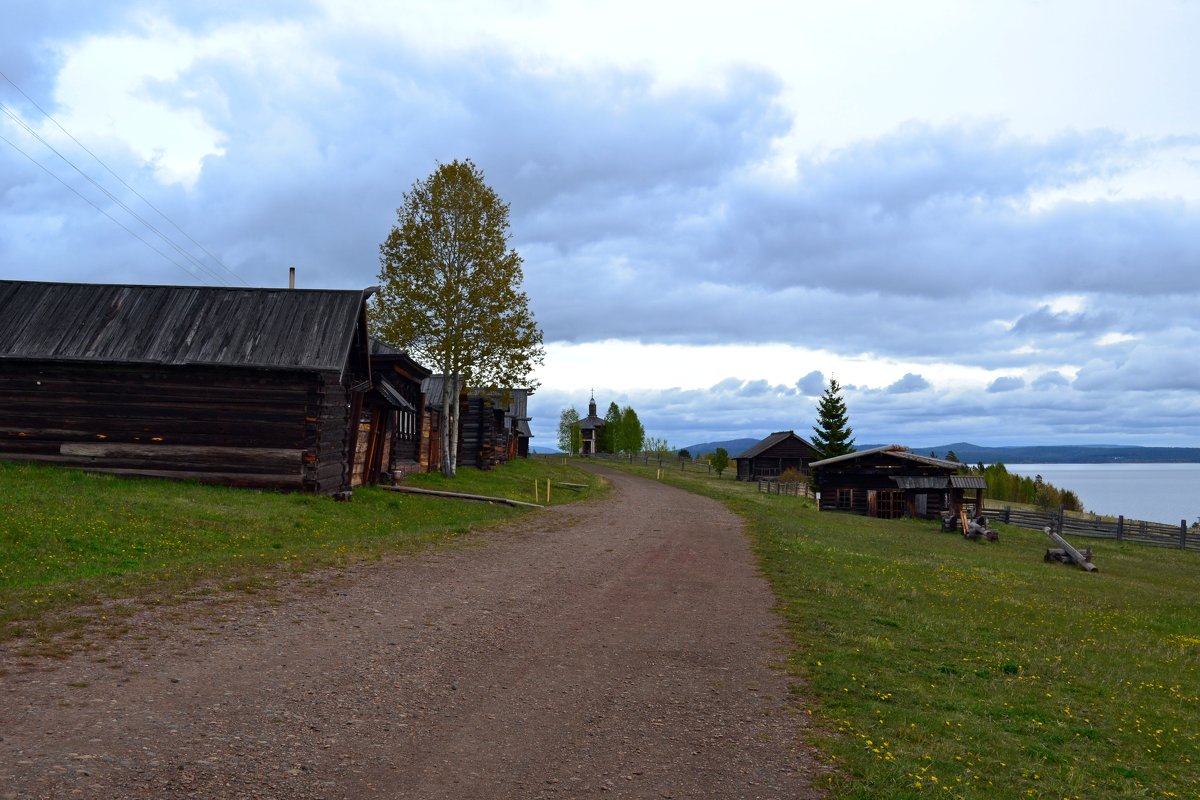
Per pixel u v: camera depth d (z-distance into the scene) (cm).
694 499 4741
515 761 737
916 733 873
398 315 4462
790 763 767
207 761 666
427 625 1216
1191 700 1196
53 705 757
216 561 1555
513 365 4553
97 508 1888
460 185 4516
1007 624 1612
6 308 2794
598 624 1320
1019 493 9625
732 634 1295
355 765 695
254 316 2806
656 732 836
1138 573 3294
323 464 2720
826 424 8862
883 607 1616
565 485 5231
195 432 2638
